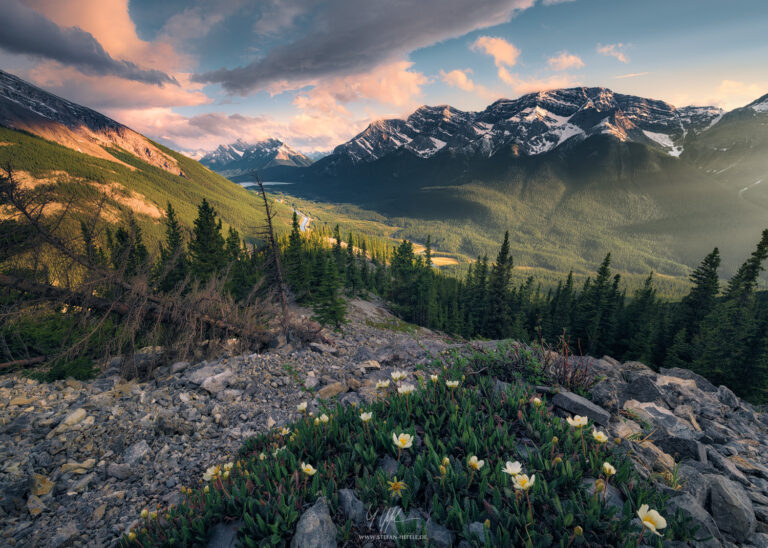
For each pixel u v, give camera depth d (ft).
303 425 12.41
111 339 35.37
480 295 184.55
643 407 14.40
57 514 14.03
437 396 13.16
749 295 110.01
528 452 9.05
